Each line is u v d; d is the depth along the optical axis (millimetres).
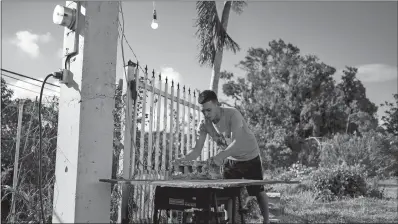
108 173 2732
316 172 11758
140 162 4480
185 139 5875
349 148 18531
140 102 4633
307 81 38844
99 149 2688
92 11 2732
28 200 3916
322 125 37125
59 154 2730
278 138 28406
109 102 2785
